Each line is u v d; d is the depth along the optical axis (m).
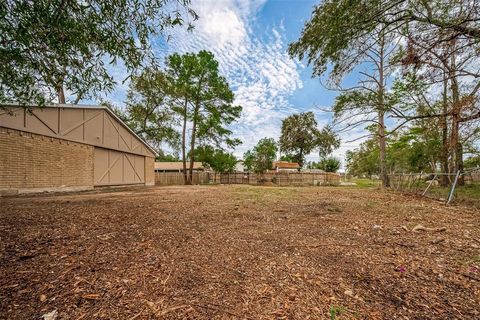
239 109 21.78
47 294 1.62
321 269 2.13
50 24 2.28
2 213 4.31
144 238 2.96
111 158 12.59
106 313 1.42
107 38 2.58
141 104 19.14
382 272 2.08
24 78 2.69
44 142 8.71
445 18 4.44
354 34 4.73
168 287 1.76
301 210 5.29
